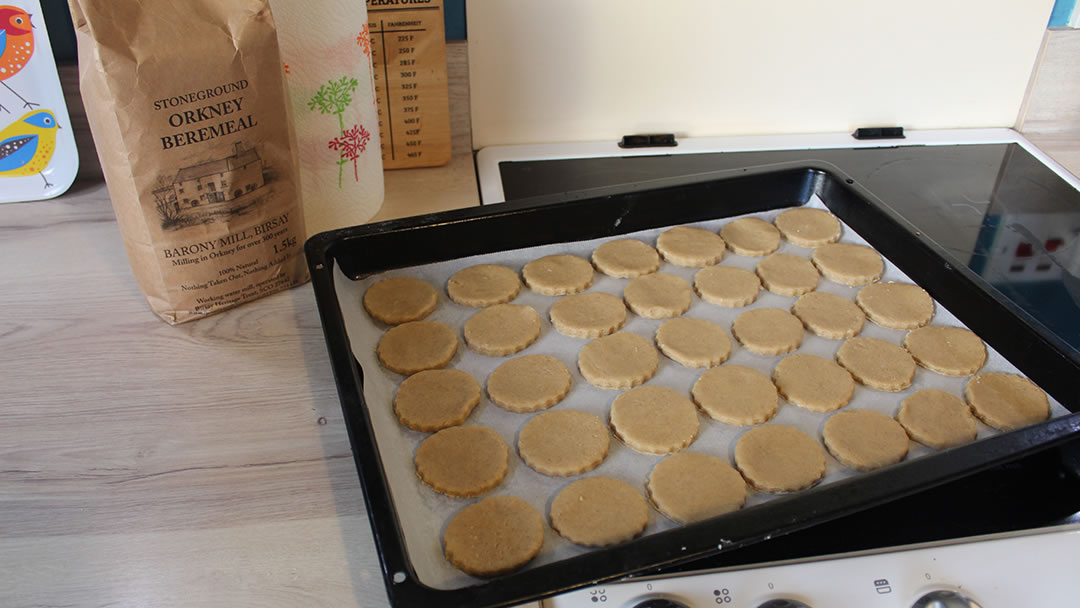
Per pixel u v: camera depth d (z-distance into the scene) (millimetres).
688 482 608
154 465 620
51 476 609
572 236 862
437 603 459
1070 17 1090
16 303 775
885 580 524
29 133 893
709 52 1072
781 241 886
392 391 696
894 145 1131
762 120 1146
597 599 503
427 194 979
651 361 726
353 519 583
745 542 500
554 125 1114
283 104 690
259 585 535
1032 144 1141
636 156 1093
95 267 827
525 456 632
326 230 825
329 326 661
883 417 673
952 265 777
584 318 770
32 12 846
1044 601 524
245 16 632
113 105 608
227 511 585
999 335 740
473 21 1006
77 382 694
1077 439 605
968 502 591
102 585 533
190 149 653
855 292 823
